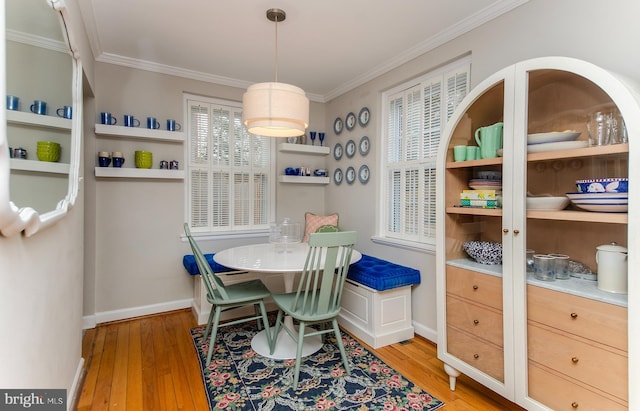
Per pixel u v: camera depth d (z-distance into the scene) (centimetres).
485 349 170
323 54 277
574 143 140
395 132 304
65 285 158
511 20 197
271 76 328
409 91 286
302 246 284
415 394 184
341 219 368
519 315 153
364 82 327
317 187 398
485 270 170
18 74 91
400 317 255
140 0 200
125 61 287
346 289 278
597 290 134
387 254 298
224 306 225
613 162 133
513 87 157
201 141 334
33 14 103
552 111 155
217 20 223
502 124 168
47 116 119
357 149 341
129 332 265
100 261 282
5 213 74
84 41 215
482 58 215
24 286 101
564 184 155
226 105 347
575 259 153
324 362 219
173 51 272
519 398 153
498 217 186
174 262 316
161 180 309
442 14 214
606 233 142
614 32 152
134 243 297
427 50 256
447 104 251
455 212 192
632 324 116
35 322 112
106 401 176
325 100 393
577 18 166
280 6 205
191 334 262
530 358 151
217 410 169
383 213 315
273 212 374
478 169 188
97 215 281
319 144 393
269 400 177
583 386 132
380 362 220
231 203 351
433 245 257
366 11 210
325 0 199
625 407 119
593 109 138
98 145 281
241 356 225
